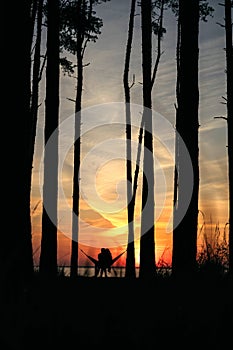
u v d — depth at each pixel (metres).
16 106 7.54
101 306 7.74
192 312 7.43
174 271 14.83
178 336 6.29
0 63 7.55
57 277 10.43
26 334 5.85
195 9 16.17
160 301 8.69
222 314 7.18
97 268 18.27
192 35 16.11
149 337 6.24
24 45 7.68
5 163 7.43
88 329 6.25
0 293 6.02
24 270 7.26
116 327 6.36
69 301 7.79
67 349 5.85
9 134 7.46
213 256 12.38
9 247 7.30
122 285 10.70
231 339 6.36
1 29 7.58
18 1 7.64
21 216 7.49
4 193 7.41
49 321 6.21
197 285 10.48
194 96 16.03
